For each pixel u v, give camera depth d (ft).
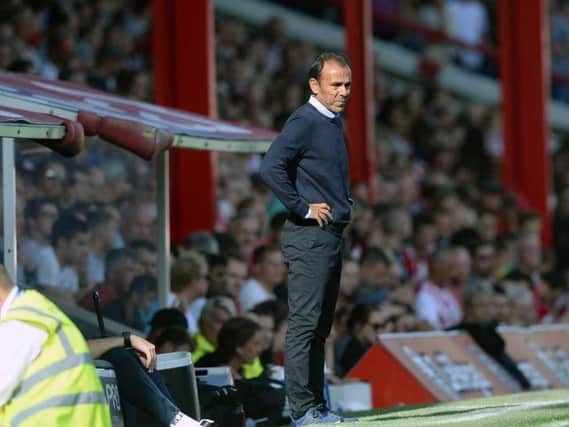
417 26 273.54
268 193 189.78
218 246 154.92
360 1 199.52
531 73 225.15
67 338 86.79
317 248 100.83
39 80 132.46
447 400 143.84
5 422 85.51
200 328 136.77
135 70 193.47
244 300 149.28
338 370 147.95
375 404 142.92
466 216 202.90
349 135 199.00
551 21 300.40
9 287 87.30
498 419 104.68
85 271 137.08
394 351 143.64
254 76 226.17
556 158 258.57
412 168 239.91
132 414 98.84
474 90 275.59
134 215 142.20
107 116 113.50
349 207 102.12
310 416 102.01
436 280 173.68
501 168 239.71
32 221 134.92
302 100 229.45
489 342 154.61
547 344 166.50
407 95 253.24
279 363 139.95
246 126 136.26
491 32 281.95
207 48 170.40
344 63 101.45
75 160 139.03
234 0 249.75
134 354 100.37
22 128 102.63
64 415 85.56
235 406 111.04
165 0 171.01
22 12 188.24
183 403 105.29
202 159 168.14
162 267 137.08
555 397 125.70
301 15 259.19
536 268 202.90
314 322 101.45
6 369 85.10
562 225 231.30
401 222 184.65
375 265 161.89
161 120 123.65
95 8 207.00
